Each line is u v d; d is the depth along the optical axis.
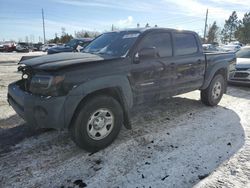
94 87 3.05
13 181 2.61
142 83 3.72
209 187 2.52
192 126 4.22
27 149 3.31
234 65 5.99
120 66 3.37
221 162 3.02
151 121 4.45
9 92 3.56
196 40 4.87
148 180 2.65
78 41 12.91
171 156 3.16
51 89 2.81
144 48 3.59
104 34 4.64
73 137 3.10
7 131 3.89
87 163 2.99
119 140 3.62
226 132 3.97
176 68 4.29
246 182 2.61
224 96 6.56
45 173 2.77
